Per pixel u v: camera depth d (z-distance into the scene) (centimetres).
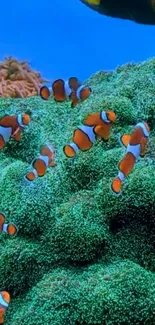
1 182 127
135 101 135
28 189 122
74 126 136
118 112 130
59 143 136
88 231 113
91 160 122
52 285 110
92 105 134
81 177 123
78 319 106
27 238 120
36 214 119
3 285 118
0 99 152
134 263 109
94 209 115
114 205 113
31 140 139
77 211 114
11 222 120
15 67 206
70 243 113
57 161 129
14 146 140
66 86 104
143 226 114
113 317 103
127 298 103
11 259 117
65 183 124
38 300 109
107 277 106
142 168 113
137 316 102
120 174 85
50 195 122
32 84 204
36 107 147
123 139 85
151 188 110
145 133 85
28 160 139
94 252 113
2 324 114
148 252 113
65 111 147
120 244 114
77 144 92
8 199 123
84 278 111
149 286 104
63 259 116
